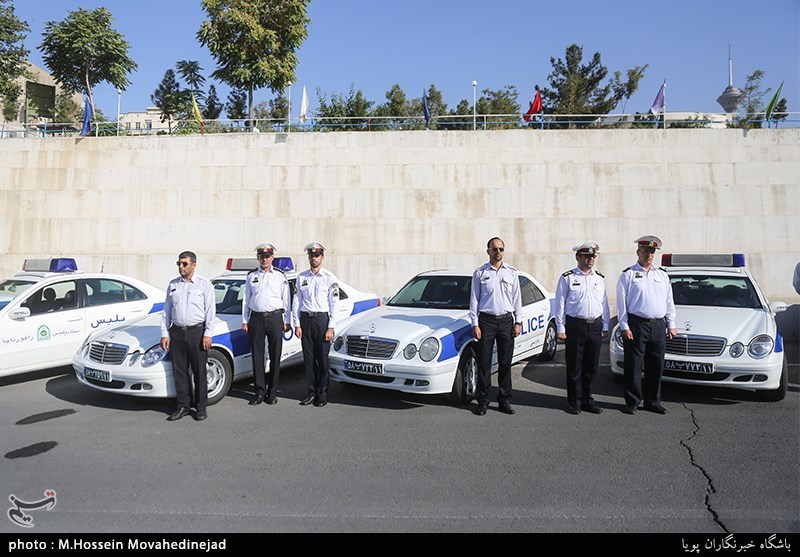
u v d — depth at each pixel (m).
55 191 15.61
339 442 5.06
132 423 5.67
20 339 7.17
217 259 14.19
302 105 19.25
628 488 4.01
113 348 6.20
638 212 14.45
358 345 6.34
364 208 14.80
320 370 6.36
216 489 4.02
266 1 20.05
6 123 23.25
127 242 14.95
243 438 5.19
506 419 5.77
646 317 5.86
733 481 4.13
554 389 7.06
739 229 13.88
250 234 14.67
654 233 13.98
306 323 6.34
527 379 7.60
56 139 16.44
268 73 19.41
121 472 4.36
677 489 3.99
